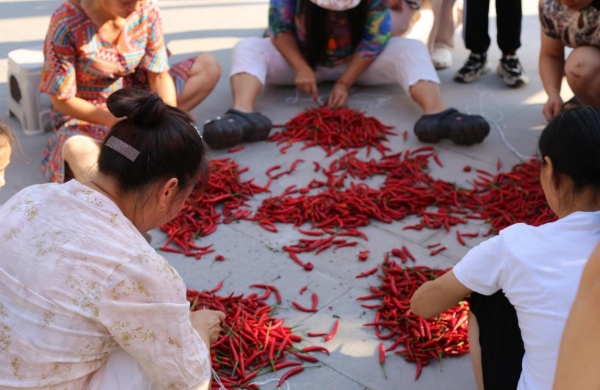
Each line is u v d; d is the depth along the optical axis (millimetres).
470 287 2258
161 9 7109
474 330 2453
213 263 3559
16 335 1872
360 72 5184
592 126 1987
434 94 4891
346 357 2959
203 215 3865
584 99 4488
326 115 4914
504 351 2264
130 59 3898
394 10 5648
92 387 2008
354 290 3369
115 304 1873
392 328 3074
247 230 3824
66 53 3719
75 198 1943
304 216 3885
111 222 1935
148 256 1933
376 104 5301
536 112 5219
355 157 4578
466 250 3678
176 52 6098
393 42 5223
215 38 6457
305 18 5070
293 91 5496
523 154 4625
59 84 3738
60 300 1862
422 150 4633
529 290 2045
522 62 6086
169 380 2027
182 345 2000
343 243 3689
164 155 1925
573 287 1964
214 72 4734
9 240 1912
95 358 1973
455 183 4219
